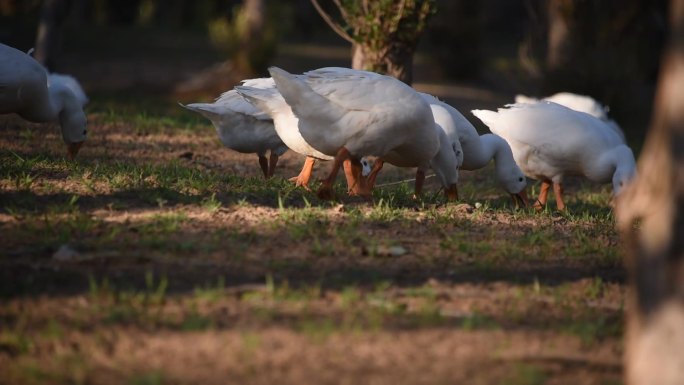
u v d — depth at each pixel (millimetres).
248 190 12547
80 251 9438
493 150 15234
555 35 28125
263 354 7152
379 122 11500
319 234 10453
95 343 7320
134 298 8195
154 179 12828
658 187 6160
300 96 11375
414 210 12203
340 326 7758
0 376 6793
